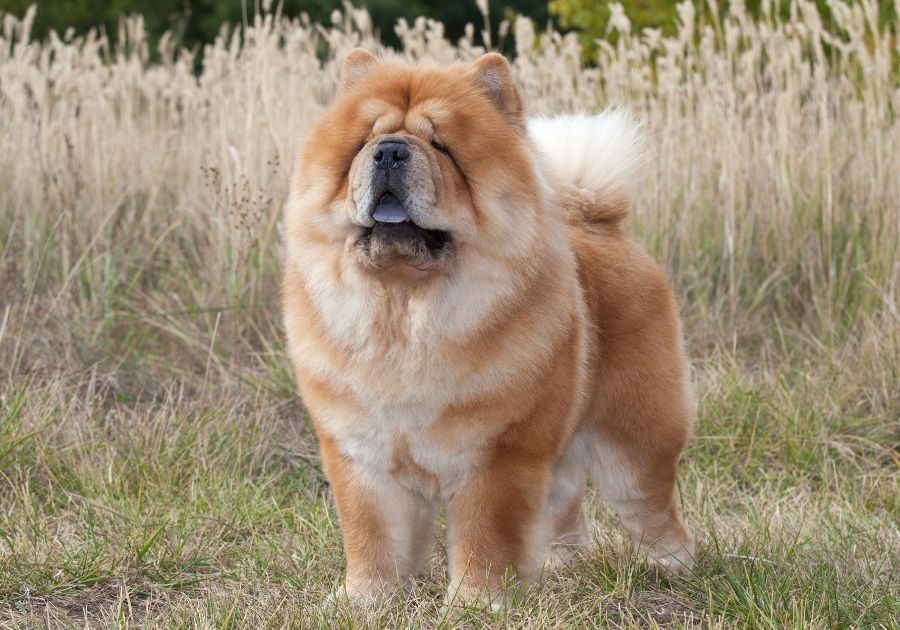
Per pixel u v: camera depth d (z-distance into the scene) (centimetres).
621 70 1106
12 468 706
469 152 506
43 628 512
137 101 1295
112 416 809
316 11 2444
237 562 607
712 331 998
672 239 1053
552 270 523
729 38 1054
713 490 734
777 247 1070
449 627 500
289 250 537
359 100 526
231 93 1159
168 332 975
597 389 584
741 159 1069
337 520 670
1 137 1098
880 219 1036
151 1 2772
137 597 563
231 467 751
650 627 514
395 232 483
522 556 528
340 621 502
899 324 907
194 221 1138
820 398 868
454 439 504
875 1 1026
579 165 629
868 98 1043
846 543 628
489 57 540
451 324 494
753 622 511
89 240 1062
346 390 508
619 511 610
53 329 921
